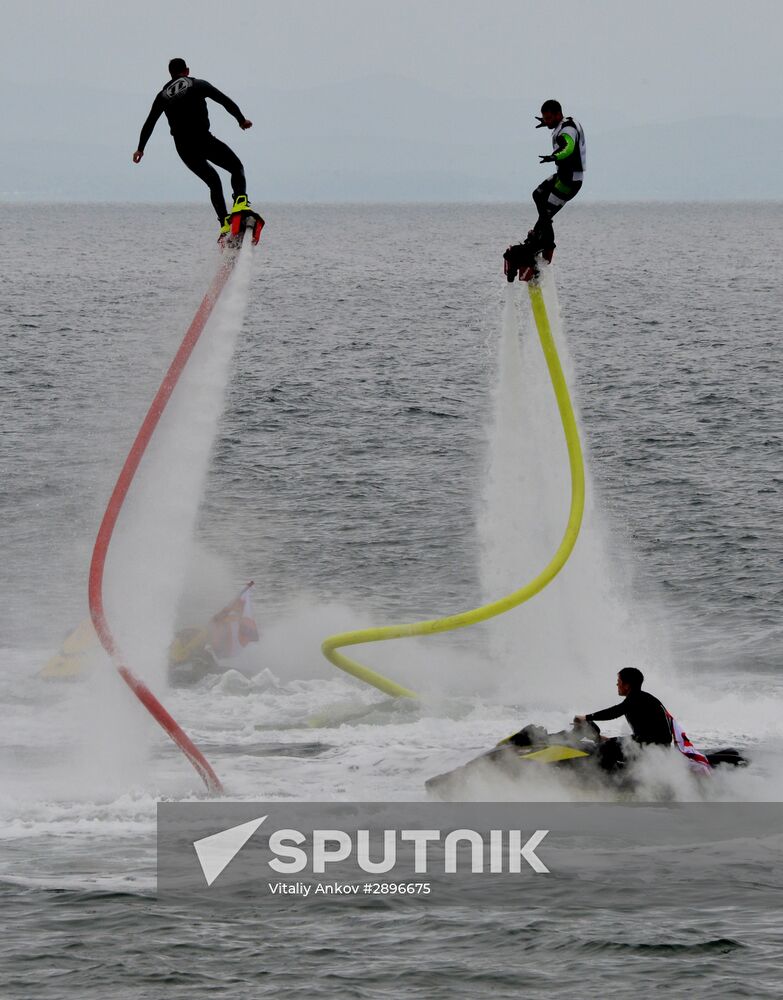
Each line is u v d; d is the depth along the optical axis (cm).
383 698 7850
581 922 4306
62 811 5616
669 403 18800
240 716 7425
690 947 4062
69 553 11200
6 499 12900
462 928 4256
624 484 13638
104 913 4362
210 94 5716
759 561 10900
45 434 16000
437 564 10925
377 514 12475
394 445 15688
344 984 3803
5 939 4128
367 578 10544
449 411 18075
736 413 17925
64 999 3706
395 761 6538
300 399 18725
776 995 3709
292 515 12412
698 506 12712
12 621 9431
